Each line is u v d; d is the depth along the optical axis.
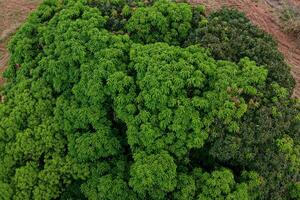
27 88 17.30
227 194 14.70
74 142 16.12
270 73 16.86
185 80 15.45
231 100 15.25
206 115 15.12
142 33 17.41
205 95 15.32
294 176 15.91
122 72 15.80
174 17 17.59
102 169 15.80
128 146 16.17
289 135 16.14
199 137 14.88
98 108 15.90
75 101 16.36
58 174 16.25
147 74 15.48
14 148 16.67
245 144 15.12
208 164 15.62
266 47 17.56
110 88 15.66
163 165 14.69
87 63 16.39
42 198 16.30
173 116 15.00
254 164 15.30
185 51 16.08
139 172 14.70
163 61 15.70
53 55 17.19
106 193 15.40
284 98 16.19
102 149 15.74
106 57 16.19
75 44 16.64
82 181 16.28
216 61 16.25
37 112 16.81
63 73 16.75
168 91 15.16
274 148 15.61
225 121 14.95
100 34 16.77
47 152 16.55
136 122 15.19
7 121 16.92
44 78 17.16
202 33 17.34
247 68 16.17
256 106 15.50
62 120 16.38
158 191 14.79
